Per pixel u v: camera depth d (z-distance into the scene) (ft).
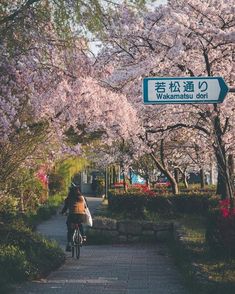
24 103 45.11
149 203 73.05
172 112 57.93
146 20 52.11
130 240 64.13
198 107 55.98
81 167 124.77
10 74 44.32
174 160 107.65
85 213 51.42
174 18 48.88
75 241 50.55
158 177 136.87
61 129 46.70
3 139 43.57
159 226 64.08
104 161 89.86
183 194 75.31
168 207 72.79
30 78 44.75
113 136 56.39
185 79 25.71
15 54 43.24
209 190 91.40
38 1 42.60
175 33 50.29
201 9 49.49
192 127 61.52
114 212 72.84
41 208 89.71
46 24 43.19
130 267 44.52
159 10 52.13
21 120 45.32
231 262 37.76
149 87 25.70
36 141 47.26
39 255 41.27
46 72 45.73
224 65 53.62
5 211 50.52
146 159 110.11
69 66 46.93
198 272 34.73
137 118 53.83
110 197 79.25
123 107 47.96
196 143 83.10
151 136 70.13
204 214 70.18
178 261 44.34
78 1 42.96
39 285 35.32
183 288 34.37
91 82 46.44
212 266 36.58
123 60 54.90
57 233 71.92
